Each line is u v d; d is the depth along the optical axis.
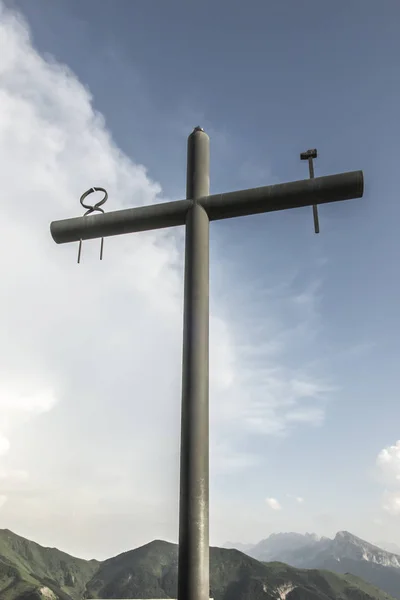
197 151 6.82
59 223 7.15
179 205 6.56
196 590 4.80
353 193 6.19
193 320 5.84
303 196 6.25
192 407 5.45
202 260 6.18
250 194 6.38
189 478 5.18
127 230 6.92
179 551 4.98
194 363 5.63
